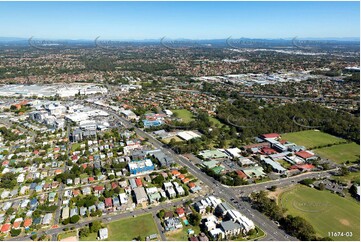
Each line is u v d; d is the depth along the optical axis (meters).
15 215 131.62
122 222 127.88
